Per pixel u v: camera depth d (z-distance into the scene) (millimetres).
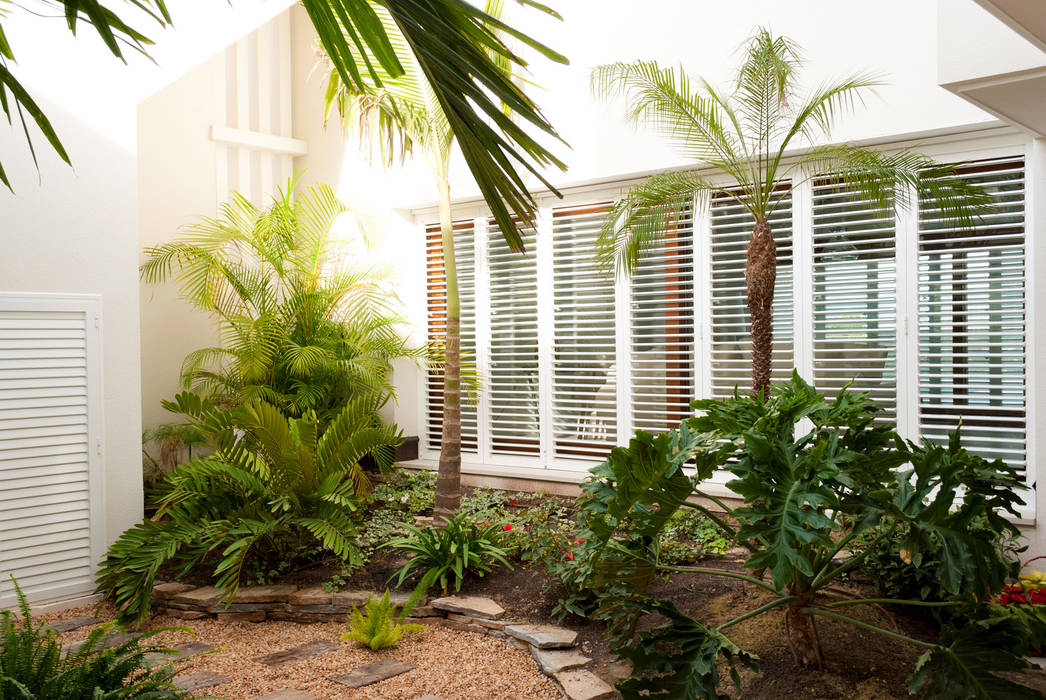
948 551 3293
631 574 3822
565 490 7703
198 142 8945
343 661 4848
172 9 6625
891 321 6105
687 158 6738
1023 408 5559
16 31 5902
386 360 8422
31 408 5934
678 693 3457
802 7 6238
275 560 6305
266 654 5059
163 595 5965
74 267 6168
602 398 7742
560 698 4223
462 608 5312
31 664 3283
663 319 7328
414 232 9055
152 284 8562
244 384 7906
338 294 8297
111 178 6379
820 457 3449
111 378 6371
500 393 8367
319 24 1351
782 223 6594
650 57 7035
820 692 3691
